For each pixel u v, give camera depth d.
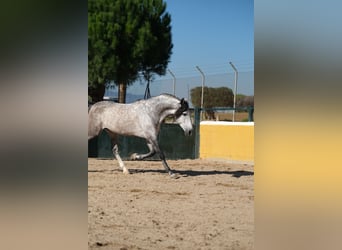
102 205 6.54
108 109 9.52
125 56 19.78
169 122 15.27
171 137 13.93
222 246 4.55
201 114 14.46
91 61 19.45
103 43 19.22
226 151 13.16
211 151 13.70
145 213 6.07
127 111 9.42
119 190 7.81
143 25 19.91
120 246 4.45
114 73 19.53
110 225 5.31
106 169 10.55
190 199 7.15
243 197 7.34
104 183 8.50
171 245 4.53
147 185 8.41
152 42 19.81
